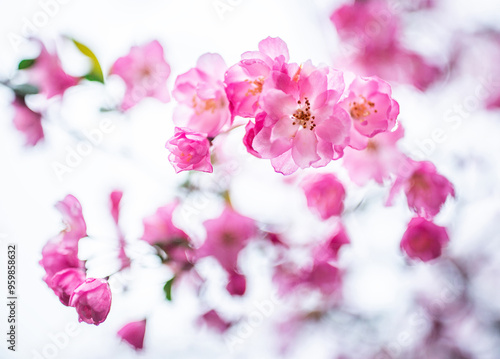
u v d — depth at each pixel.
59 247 0.43
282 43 0.39
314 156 0.39
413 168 0.45
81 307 0.41
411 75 0.51
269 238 0.48
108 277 0.44
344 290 0.55
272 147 0.39
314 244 0.49
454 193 0.45
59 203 0.43
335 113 0.39
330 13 0.50
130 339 0.47
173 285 0.46
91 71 0.45
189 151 0.40
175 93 0.41
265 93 0.38
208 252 0.46
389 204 0.46
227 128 0.40
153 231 0.45
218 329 0.51
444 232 0.46
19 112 0.46
